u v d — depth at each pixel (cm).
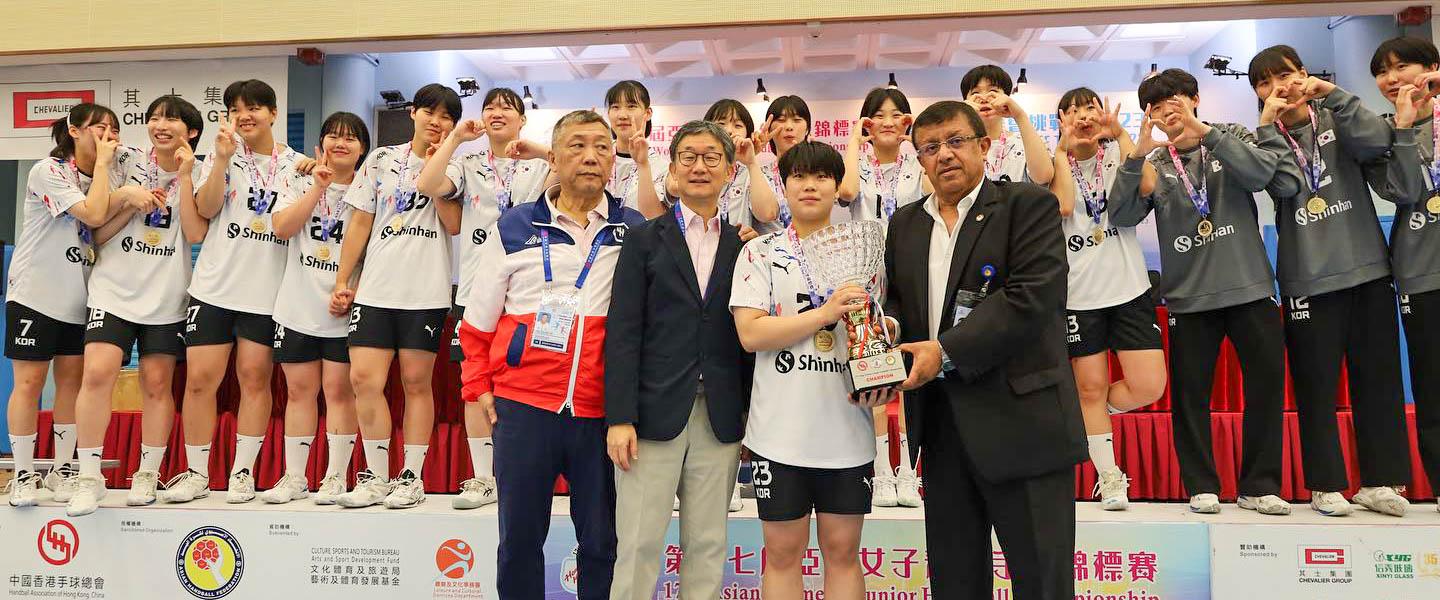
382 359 322
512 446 229
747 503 317
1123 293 305
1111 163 314
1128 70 745
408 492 314
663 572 286
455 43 477
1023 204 204
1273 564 267
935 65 760
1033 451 196
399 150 338
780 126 333
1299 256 291
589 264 236
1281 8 433
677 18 452
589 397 230
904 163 335
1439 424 284
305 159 360
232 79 495
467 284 328
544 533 235
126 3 479
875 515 288
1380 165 288
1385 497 279
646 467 220
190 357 331
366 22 470
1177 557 272
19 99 504
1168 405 377
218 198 331
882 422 313
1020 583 199
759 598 282
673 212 231
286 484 331
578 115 238
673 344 221
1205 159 302
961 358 192
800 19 448
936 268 214
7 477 387
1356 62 542
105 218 325
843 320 208
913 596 279
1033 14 438
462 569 293
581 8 458
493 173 331
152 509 312
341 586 299
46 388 519
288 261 335
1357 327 291
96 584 312
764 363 218
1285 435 346
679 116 777
